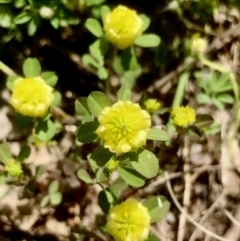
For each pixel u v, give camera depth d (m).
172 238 0.14
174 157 0.14
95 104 0.10
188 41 0.15
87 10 0.14
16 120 0.12
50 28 0.15
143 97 0.14
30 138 0.14
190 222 0.14
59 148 0.14
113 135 0.09
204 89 0.14
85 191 0.14
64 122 0.14
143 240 0.11
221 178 0.14
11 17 0.13
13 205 0.14
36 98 0.11
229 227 0.14
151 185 0.14
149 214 0.11
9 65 0.15
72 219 0.14
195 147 0.14
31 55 0.15
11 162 0.12
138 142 0.09
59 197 0.13
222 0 0.15
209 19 0.15
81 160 0.14
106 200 0.12
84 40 0.15
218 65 0.14
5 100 0.14
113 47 0.14
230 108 0.15
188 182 0.14
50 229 0.14
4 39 0.14
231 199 0.14
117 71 0.14
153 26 0.15
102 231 0.12
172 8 0.15
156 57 0.15
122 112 0.09
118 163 0.11
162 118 0.14
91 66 0.15
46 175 0.14
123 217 0.10
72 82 0.15
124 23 0.11
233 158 0.14
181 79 0.14
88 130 0.10
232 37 0.15
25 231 0.14
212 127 0.14
